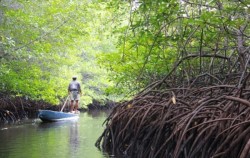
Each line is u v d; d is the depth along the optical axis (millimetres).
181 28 9062
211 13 6871
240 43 7855
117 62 12172
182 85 9398
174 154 6383
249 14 7238
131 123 8344
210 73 8938
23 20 14836
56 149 8344
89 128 12562
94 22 14992
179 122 6484
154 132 7473
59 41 16141
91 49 25453
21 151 8055
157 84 9055
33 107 19453
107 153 8266
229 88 7164
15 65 16344
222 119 5664
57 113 16219
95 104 30875
